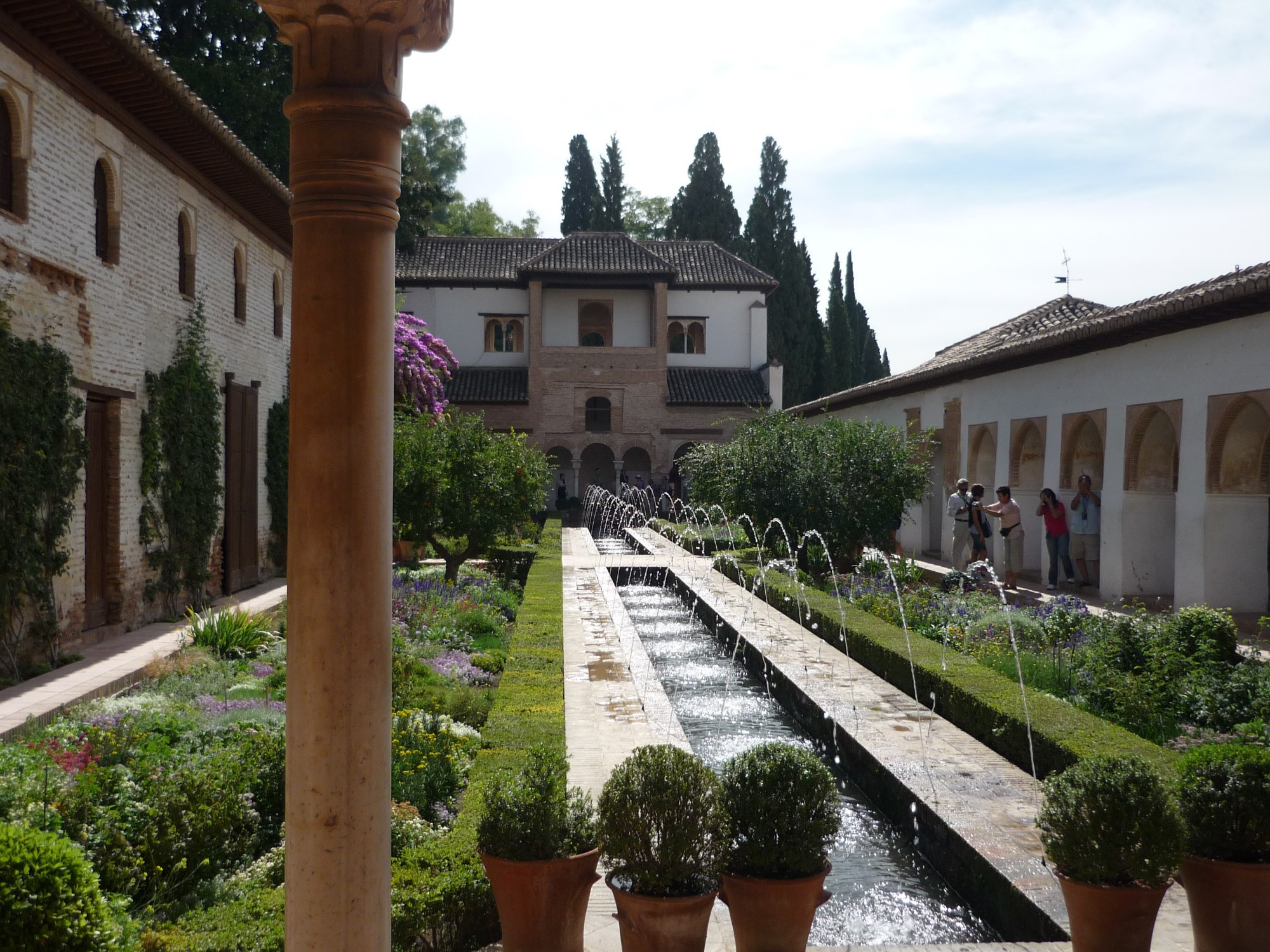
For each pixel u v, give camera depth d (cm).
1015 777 630
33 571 894
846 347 4697
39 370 912
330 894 236
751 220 4375
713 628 1358
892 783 640
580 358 3544
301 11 234
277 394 1719
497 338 3709
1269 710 680
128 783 475
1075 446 1556
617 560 2061
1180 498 1270
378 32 237
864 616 1137
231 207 1452
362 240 238
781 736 862
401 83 246
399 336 2694
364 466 238
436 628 1072
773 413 1898
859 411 2622
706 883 370
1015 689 757
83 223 1005
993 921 481
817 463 1767
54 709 723
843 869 578
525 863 372
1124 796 367
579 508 3538
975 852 504
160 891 428
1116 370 1414
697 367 3741
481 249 3809
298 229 239
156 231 1195
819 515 1741
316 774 235
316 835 235
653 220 5219
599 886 474
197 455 1309
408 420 1656
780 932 372
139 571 1156
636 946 366
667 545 2403
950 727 759
